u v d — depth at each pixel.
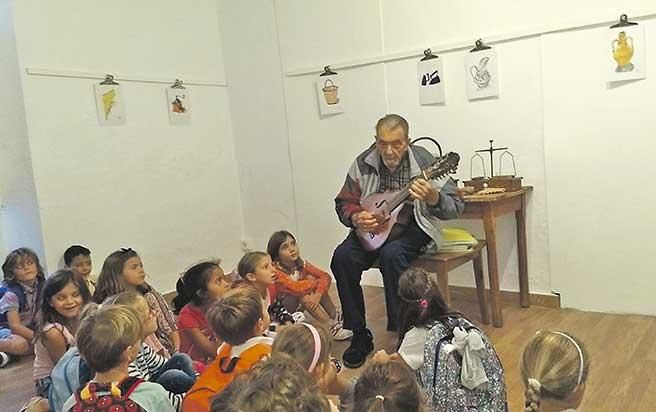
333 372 1.64
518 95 3.46
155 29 4.34
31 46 3.60
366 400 1.22
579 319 3.23
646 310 3.22
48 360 2.32
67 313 2.37
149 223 4.30
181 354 2.25
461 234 3.20
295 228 4.66
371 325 3.34
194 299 2.63
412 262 3.04
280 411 1.03
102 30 3.99
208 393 1.58
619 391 2.31
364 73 4.08
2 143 3.76
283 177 4.66
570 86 3.28
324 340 1.60
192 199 4.61
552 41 3.30
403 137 2.97
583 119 3.26
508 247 3.63
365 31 4.04
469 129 3.67
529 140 3.47
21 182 3.71
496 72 3.51
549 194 3.42
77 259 3.51
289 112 4.54
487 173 3.65
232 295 1.78
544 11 3.32
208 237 4.74
